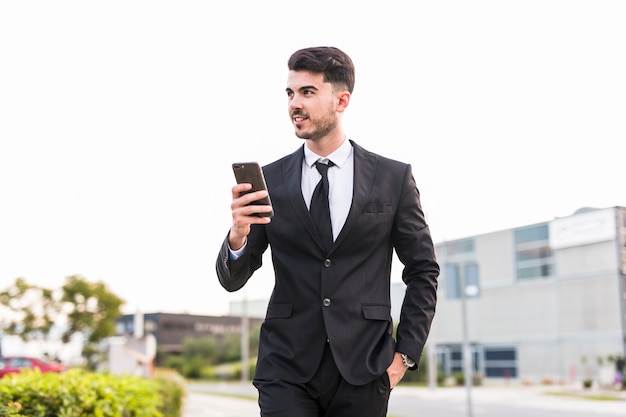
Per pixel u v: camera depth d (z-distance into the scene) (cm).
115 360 1830
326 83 247
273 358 250
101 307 3562
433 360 2897
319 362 243
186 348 5322
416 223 259
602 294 3072
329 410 248
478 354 3712
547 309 3356
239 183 236
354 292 247
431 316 256
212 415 1662
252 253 259
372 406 246
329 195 254
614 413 1631
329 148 256
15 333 3431
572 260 3216
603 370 2712
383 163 261
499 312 3625
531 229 3453
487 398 2295
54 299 3512
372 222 250
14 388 473
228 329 6050
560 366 3284
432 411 1756
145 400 626
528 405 1934
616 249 2998
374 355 246
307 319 246
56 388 487
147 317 5559
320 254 248
